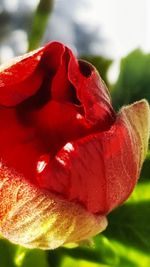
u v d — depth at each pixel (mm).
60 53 113
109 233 152
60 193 116
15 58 113
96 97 117
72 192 116
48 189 116
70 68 113
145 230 151
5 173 112
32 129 122
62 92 122
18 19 296
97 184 117
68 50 113
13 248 145
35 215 112
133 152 119
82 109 122
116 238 152
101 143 117
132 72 169
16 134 122
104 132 117
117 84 168
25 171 117
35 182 116
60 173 117
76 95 120
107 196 117
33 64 111
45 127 122
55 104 123
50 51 113
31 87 118
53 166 117
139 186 150
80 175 117
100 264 153
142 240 151
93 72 117
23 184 112
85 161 117
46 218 112
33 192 112
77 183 116
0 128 122
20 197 112
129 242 152
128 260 152
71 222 113
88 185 116
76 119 122
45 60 114
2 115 123
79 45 314
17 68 111
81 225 114
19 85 117
